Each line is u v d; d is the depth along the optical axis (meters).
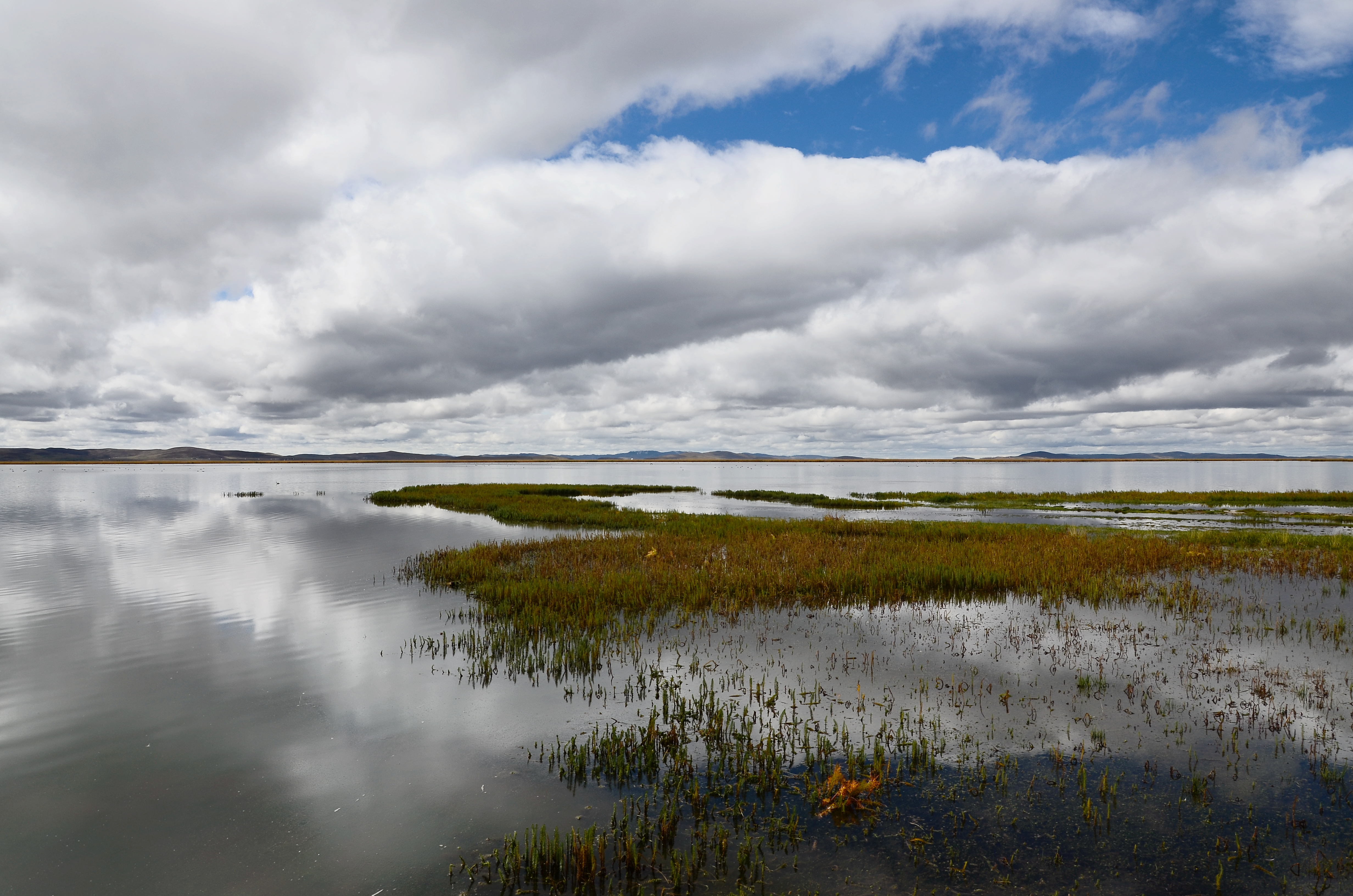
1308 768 7.04
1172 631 12.33
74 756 7.82
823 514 41.06
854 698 9.29
